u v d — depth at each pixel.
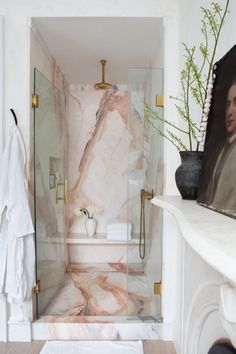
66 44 2.19
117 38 2.09
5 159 1.74
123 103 3.16
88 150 3.17
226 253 0.40
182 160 1.15
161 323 1.85
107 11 1.80
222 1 1.09
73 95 3.15
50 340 1.83
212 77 1.02
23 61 1.81
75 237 2.99
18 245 1.74
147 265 2.09
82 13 1.80
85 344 1.79
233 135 0.79
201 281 1.20
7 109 1.81
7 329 1.82
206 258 0.43
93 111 3.16
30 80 1.84
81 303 2.22
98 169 3.17
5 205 1.73
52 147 2.39
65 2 1.80
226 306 0.57
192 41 1.50
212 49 1.20
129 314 1.98
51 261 2.34
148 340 1.84
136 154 2.10
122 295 2.38
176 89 1.80
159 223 1.95
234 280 0.35
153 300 2.01
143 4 1.80
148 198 2.09
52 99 2.35
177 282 1.75
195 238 0.51
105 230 3.18
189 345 1.26
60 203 2.67
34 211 1.93
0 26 1.76
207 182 0.92
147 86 1.96
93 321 1.88
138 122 2.03
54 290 2.40
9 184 1.72
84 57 2.45
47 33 2.01
